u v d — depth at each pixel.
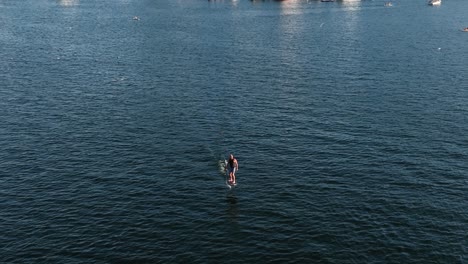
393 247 37.16
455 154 53.78
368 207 42.78
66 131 60.00
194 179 47.88
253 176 48.56
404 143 56.69
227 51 113.44
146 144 56.28
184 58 105.00
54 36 135.25
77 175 48.47
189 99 73.50
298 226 39.84
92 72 90.94
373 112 67.50
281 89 79.25
